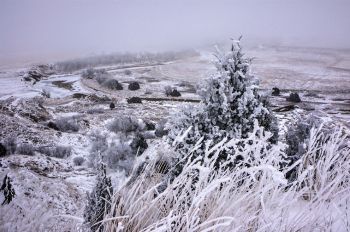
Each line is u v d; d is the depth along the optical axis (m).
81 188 14.02
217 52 8.01
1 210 1.98
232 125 7.33
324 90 60.91
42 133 28.14
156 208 1.91
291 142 8.18
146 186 2.16
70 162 20.67
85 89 61.28
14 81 67.50
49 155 22.59
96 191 2.15
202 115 7.26
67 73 90.50
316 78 73.69
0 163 12.77
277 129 8.05
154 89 62.50
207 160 1.79
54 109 43.78
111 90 61.16
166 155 2.32
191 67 97.62
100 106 47.50
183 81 71.81
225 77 7.54
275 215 1.67
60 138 27.95
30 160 18.06
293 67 91.62
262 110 7.66
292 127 8.91
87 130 32.78
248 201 1.81
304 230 1.62
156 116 40.25
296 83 68.19
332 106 46.62
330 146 2.29
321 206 1.70
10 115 32.06
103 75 71.50
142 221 1.85
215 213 1.69
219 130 7.13
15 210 2.06
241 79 7.82
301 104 48.25
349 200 1.91
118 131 31.52
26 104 38.53
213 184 1.37
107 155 18.41
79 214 2.21
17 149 20.58
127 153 18.88
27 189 9.75
